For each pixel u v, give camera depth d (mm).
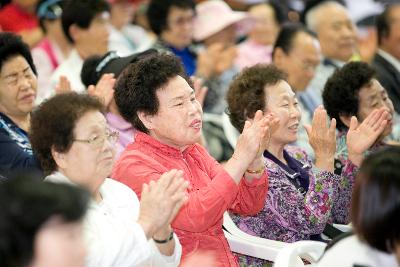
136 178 5367
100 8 9258
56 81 9062
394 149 3883
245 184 5801
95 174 4695
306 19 11031
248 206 5875
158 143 5570
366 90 7102
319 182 6129
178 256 4977
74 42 9344
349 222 6777
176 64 5531
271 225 6098
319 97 9828
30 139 4777
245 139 5242
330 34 10602
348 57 10680
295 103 6344
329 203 6125
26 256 2979
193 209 5137
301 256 5211
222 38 11516
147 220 4566
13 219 2980
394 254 3779
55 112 4660
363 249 3881
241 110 6332
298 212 6051
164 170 5434
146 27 12195
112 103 6930
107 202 4895
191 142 5469
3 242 2945
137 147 5598
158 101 5418
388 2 13555
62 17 9312
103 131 4734
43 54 10070
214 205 5125
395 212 3666
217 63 10484
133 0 12312
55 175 4727
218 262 5488
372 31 12773
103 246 4398
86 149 4645
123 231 4500
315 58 9250
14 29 11031
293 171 6293
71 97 4750
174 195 4613
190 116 5426
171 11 10508
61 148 4645
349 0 13719
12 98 6602
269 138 5730
